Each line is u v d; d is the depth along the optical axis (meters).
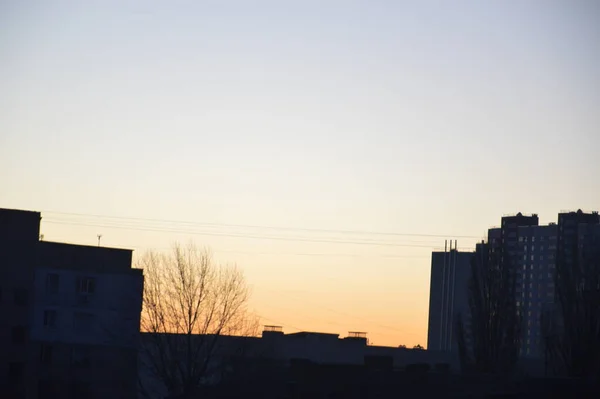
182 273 85.69
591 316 75.38
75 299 99.12
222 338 87.12
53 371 96.69
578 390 48.88
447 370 66.12
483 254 85.50
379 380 55.59
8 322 94.50
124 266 102.69
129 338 101.25
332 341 96.62
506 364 81.88
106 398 98.69
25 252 96.38
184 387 80.06
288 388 55.78
